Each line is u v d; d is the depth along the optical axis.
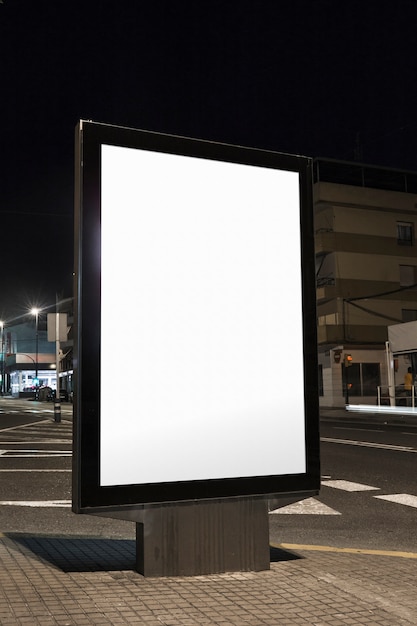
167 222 4.77
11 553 5.40
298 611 3.92
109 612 3.80
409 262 46.50
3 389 117.75
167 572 4.60
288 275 5.12
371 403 43.31
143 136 4.71
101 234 4.55
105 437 4.42
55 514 7.90
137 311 4.61
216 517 4.73
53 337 26.31
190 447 4.66
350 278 44.56
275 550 5.76
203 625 3.64
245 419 4.84
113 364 4.49
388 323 45.00
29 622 3.60
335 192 45.00
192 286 4.80
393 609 4.00
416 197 47.44
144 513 4.54
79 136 4.54
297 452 5.00
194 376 4.71
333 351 42.41
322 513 8.08
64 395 64.00
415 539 6.68
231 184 5.00
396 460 13.19
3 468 12.12
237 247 4.97
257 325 4.97
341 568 5.02
